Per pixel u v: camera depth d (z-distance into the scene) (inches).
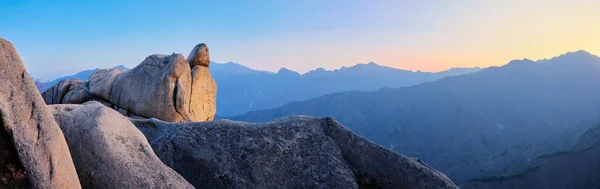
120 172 358.0
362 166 526.9
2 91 349.7
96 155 367.2
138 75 1244.5
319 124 565.3
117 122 410.3
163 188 362.6
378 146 540.1
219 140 502.6
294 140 527.2
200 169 473.1
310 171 500.7
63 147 348.2
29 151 331.3
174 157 479.2
